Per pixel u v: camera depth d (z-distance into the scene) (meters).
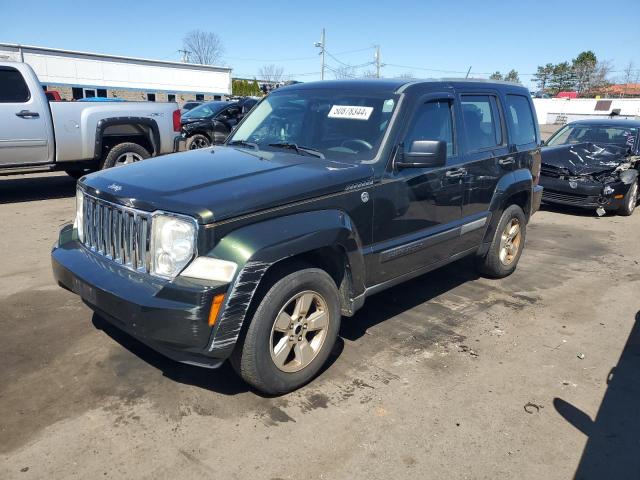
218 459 2.79
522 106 5.84
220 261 2.91
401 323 4.56
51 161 8.84
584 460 2.90
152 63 37.78
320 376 3.63
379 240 3.89
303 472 2.72
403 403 3.36
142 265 3.15
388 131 3.98
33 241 6.58
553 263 6.51
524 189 5.63
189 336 2.87
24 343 3.94
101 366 3.65
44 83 33.06
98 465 2.72
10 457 2.76
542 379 3.72
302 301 3.34
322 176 3.47
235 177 3.38
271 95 5.10
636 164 9.45
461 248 4.93
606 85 73.94
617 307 5.10
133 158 9.77
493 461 2.86
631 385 3.68
